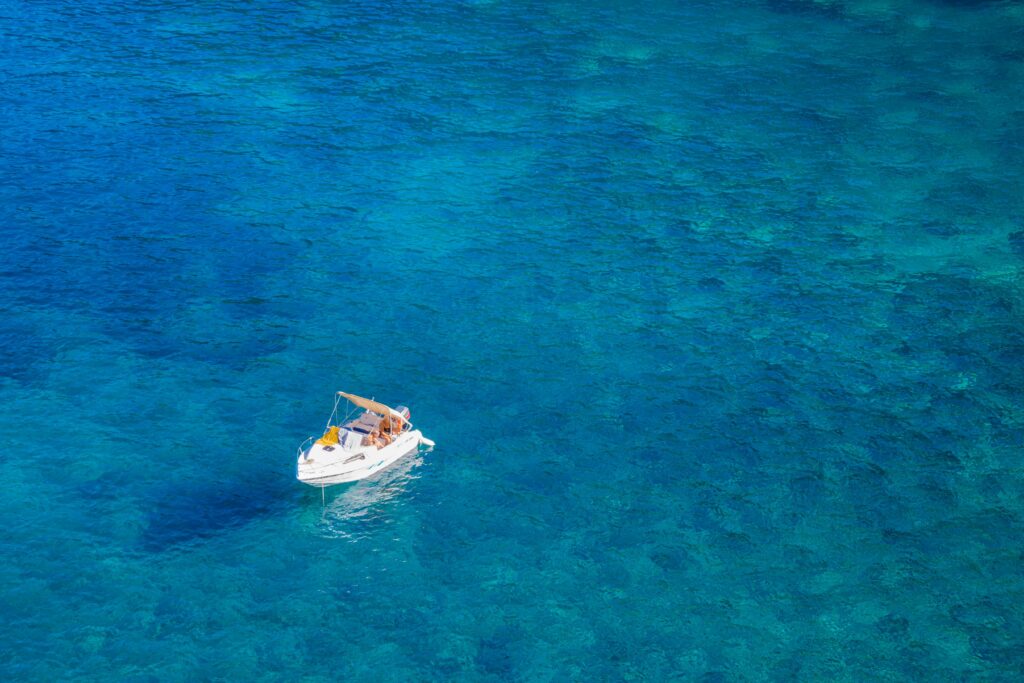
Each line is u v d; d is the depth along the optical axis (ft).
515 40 306.55
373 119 263.49
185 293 199.93
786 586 140.36
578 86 280.10
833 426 168.66
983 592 139.23
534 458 163.02
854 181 237.25
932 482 157.28
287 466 161.07
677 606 137.80
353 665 129.90
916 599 138.31
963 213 224.94
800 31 310.86
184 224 221.05
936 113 264.11
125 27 313.12
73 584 139.33
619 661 130.52
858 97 272.92
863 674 128.36
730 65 290.97
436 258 212.02
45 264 206.28
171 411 171.22
